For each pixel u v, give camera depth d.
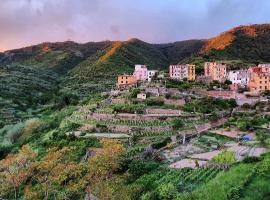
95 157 120.88
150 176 108.31
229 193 83.75
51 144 162.12
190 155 124.25
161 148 134.62
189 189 94.44
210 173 102.50
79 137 155.25
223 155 110.12
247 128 151.62
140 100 193.00
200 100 195.75
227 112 178.38
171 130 152.88
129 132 155.50
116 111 178.12
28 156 143.12
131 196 98.19
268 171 92.88
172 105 185.38
